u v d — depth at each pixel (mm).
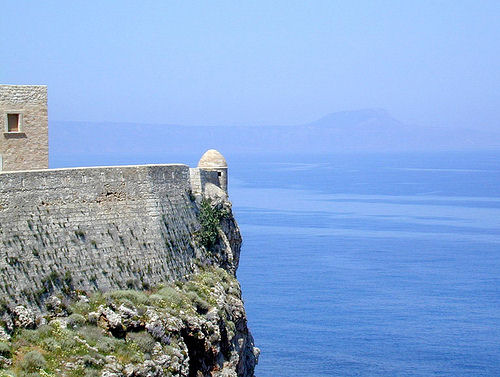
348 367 136500
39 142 78688
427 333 159000
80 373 60562
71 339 63031
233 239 92562
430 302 185500
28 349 60906
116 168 73688
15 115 77688
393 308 178375
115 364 62688
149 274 73750
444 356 144250
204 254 83312
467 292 196750
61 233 68250
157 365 65438
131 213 74125
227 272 87125
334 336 154500
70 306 66438
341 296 189250
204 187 88625
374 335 155875
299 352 143000
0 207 64562
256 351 92250
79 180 70625
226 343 77688
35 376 58062
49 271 66375
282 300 183250
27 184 66688
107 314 66562
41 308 64875
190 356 72438
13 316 62531
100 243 70812
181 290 75625
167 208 78375
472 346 150750
